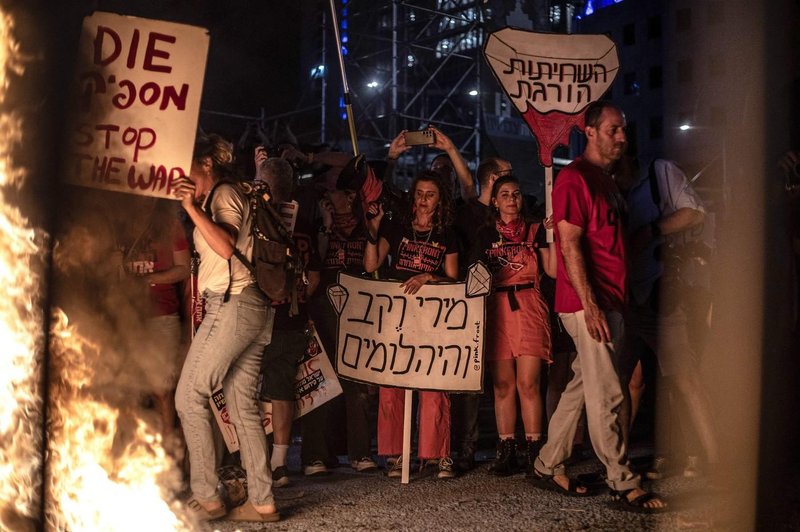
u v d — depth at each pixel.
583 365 5.36
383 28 30.06
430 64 36.22
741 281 5.82
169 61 4.72
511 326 6.43
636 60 57.53
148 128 4.71
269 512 5.00
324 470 6.60
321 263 6.80
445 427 6.38
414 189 6.46
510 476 6.42
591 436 5.36
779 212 5.71
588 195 5.33
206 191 4.98
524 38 6.73
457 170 7.22
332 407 7.25
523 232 6.55
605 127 5.50
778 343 5.61
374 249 6.54
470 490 5.93
